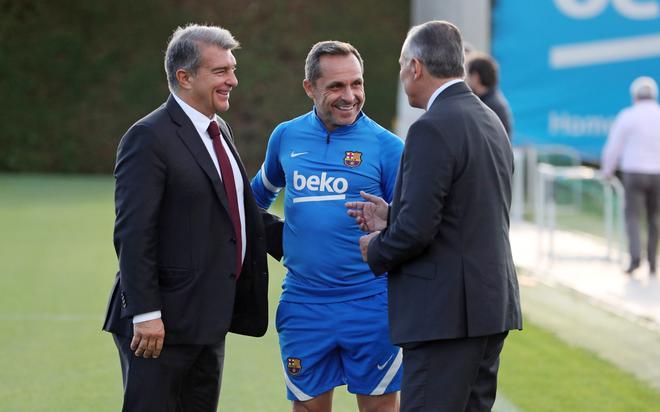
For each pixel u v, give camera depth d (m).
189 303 15.44
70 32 75.94
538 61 57.72
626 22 57.12
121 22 76.25
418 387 14.48
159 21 76.31
